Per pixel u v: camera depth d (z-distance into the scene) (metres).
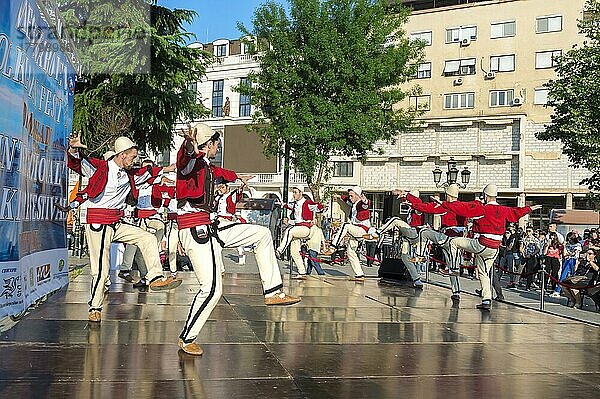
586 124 23.47
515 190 42.78
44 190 7.81
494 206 11.48
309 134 23.72
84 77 24.09
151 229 14.12
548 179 42.41
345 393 5.66
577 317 11.02
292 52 24.33
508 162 43.34
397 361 7.00
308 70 24.11
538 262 16.61
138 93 25.08
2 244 6.10
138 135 27.53
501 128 43.69
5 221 6.17
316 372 6.36
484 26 44.75
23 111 6.59
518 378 6.48
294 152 25.36
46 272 7.95
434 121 45.28
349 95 23.98
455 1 46.31
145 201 11.53
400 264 15.61
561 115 24.58
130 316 9.06
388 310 10.84
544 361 7.30
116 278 13.48
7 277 6.27
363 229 15.46
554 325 9.99
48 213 8.01
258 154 49.66
